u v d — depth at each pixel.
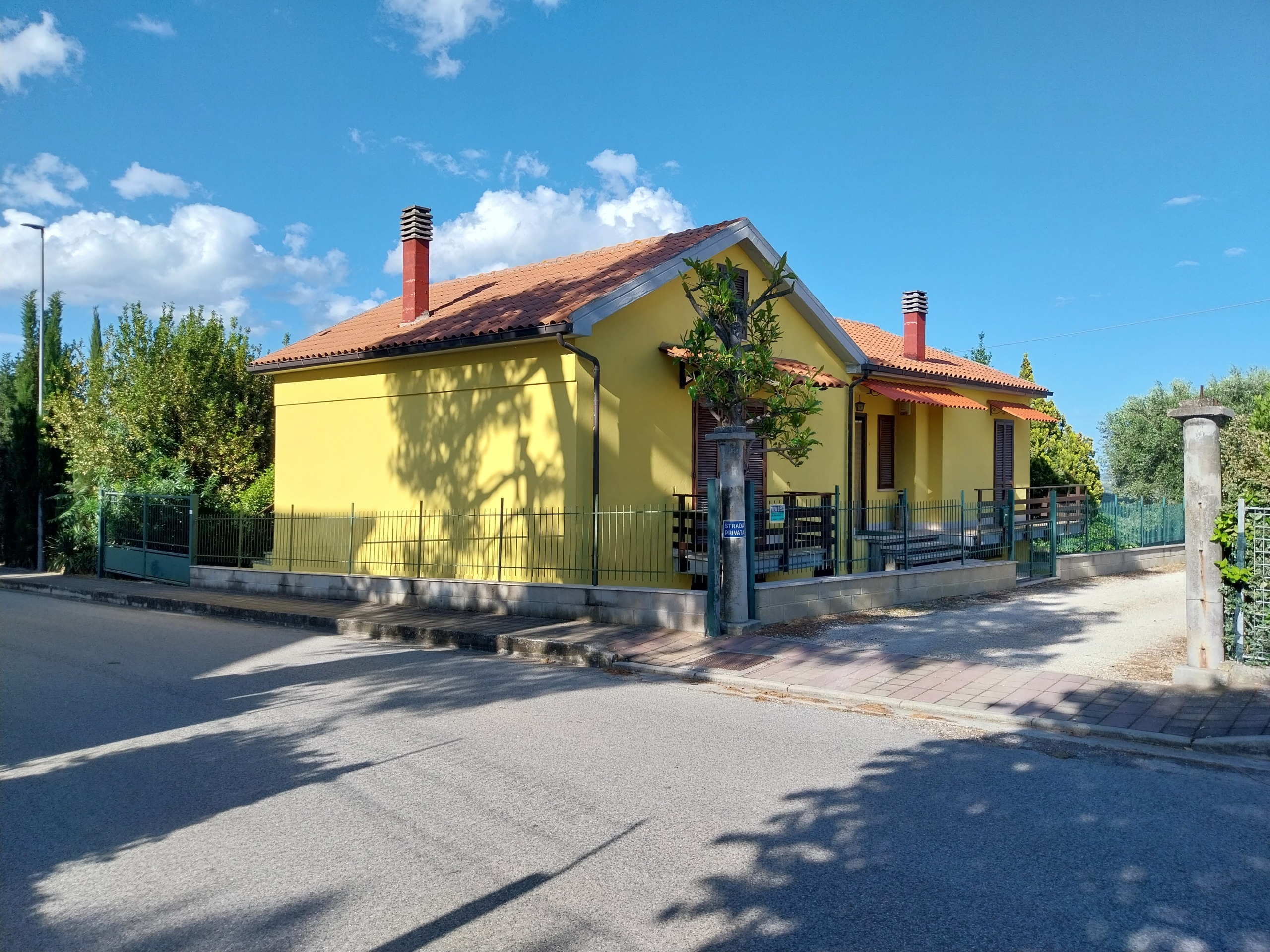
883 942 3.62
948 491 19.72
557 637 10.59
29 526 24.28
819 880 4.18
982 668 8.74
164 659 10.17
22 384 25.09
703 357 10.77
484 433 13.60
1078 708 7.25
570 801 5.27
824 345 16.38
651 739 6.61
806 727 6.95
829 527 13.39
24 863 4.49
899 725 7.05
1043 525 18.64
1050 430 24.69
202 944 3.66
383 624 12.12
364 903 4.00
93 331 38.28
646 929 3.74
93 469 21.59
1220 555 7.99
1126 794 5.36
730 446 10.64
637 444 13.06
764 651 9.64
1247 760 6.09
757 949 3.57
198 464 22.11
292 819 5.03
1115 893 4.04
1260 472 10.95
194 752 6.36
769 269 14.98
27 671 9.43
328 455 16.14
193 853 4.58
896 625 11.28
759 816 5.02
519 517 13.12
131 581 19.91
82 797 5.44
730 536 10.61
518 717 7.29
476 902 4.00
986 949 3.58
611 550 12.45
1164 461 27.16
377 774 5.82
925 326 20.69
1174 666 8.55
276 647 11.19
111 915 3.92
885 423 19.42
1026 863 4.36
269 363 16.39
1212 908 3.90
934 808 5.12
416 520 14.59
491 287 16.56
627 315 12.95
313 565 16.34
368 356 14.59
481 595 12.93
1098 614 12.32
